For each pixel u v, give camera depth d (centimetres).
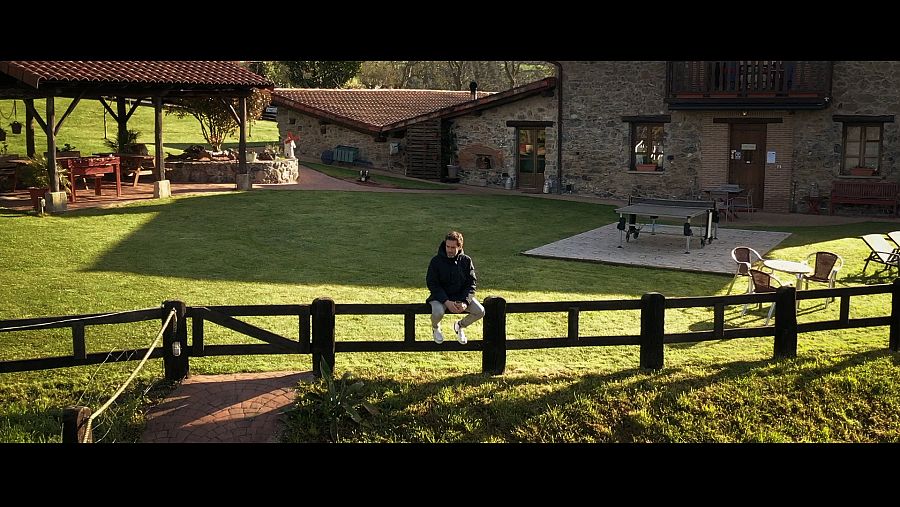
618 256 1523
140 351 842
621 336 906
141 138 3272
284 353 855
